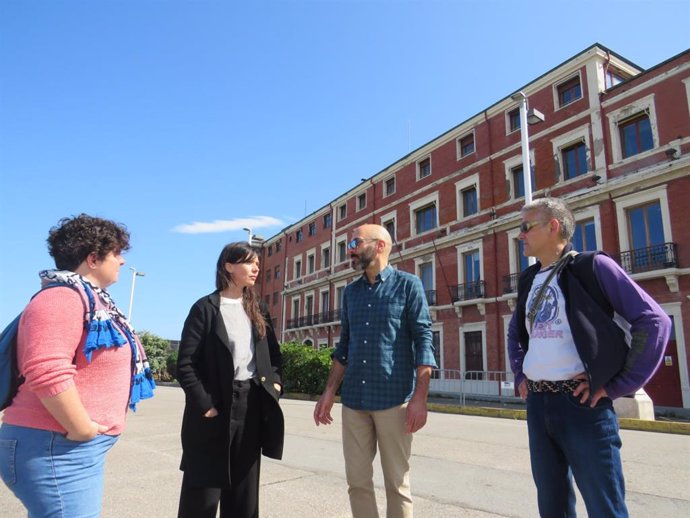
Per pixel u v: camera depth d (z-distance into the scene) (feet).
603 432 6.70
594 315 6.93
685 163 49.83
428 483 15.89
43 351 5.74
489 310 70.03
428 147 87.04
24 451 5.83
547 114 66.33
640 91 55.67
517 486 15.49
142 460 19.62
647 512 12.85
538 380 7.41
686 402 47.21
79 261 6.84
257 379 9.48
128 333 7.24
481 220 74.13
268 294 145.18
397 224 93.04
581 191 59.93
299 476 16.72
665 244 50.55
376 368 9.27
